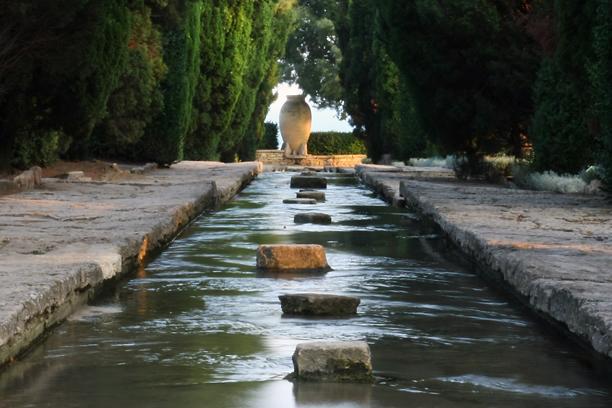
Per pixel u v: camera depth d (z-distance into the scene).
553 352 9.67
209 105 54.84
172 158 42.94
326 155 87.31
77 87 28.20
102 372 8.72
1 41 24.61
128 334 10.35
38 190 25.11
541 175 28.39
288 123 81.50
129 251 14.64
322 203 30.56
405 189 28.59
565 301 9.97
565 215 19.27
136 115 38.81
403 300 12.62
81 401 7.77
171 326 10.79
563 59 24.75
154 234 16.88
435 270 15.36
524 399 7.96
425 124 34.59
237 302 12.34
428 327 10.89
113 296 12.73
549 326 10.90
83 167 35.25
